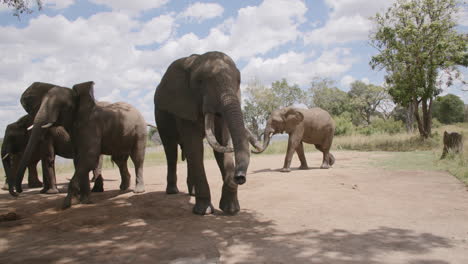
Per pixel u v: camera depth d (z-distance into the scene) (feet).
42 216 19.63
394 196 22.93
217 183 31.42
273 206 20.79
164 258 12.10
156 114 25.93
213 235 14.92
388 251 12.42
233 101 16.99
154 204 22.16
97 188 29.30
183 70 20.02
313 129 40.86
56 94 23.04
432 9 74.49
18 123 29.35
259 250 12.80
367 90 225.35
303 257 11.94
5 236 15.40
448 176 30.96
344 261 11.48
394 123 139.64
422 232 14.79
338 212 18.76
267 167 44.96
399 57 74.69
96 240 14.47
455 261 11.39
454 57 73.36
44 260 12.16
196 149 19.45
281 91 196.24
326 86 212.84
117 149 26.99
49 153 28.55
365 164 43.83
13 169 30.73
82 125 23.75
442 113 238.07
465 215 17.58
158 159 63.36
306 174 35.94
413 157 49.62
